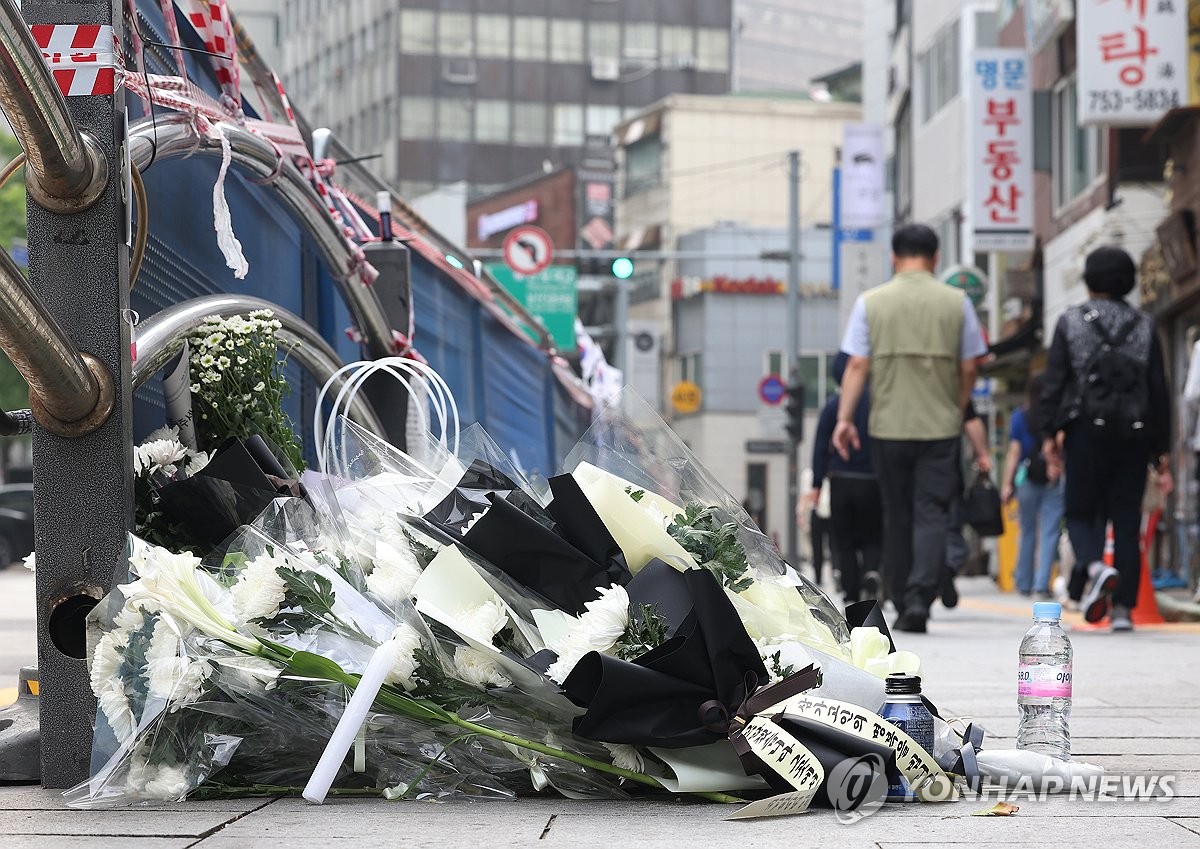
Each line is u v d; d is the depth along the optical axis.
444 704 4.66
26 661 10.02
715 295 86.88
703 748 4.64
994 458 37.53
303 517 4.94
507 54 110.88
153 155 5.65
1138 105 22.19
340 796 4.73
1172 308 22.48
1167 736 6.15
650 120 97.62
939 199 44.88
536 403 25.48
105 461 4.84
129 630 4.62
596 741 4.58
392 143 109.44
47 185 4.77
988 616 16.80
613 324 93.00
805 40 145.50
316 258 10.35
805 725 4.56
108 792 4.55
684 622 4.57
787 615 4.97
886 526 12.80
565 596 4.78
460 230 91.06
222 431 5.66
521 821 4.29
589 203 98.62
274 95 8.23
